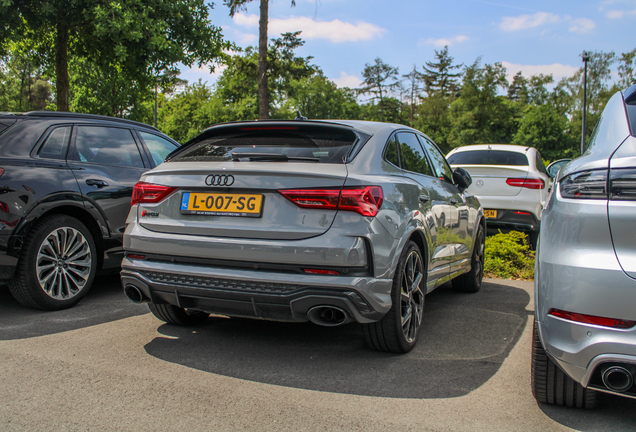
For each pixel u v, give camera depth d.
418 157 3.95
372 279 2.72
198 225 2.93
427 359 3.16
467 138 66.94
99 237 4.64
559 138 61.81
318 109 67.94
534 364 2.40
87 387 2.65
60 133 4.50
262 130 3.29
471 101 66.62
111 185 4.74
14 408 2.39
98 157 4.79
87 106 33.03
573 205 2.19
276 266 2.73
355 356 3.21
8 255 3.86
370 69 88.38
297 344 3.44
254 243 2.75
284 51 34.34
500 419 2.35
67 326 3.77
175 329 3.75
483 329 3.86
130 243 3.16
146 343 3.40
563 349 2.14
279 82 57.78
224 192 2.91
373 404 2.49
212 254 2.85
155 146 5.55
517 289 5.49
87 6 11.58
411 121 89.25
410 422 2.31
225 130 3.39
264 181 2.80
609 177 2.11
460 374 2.91
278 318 2.84
